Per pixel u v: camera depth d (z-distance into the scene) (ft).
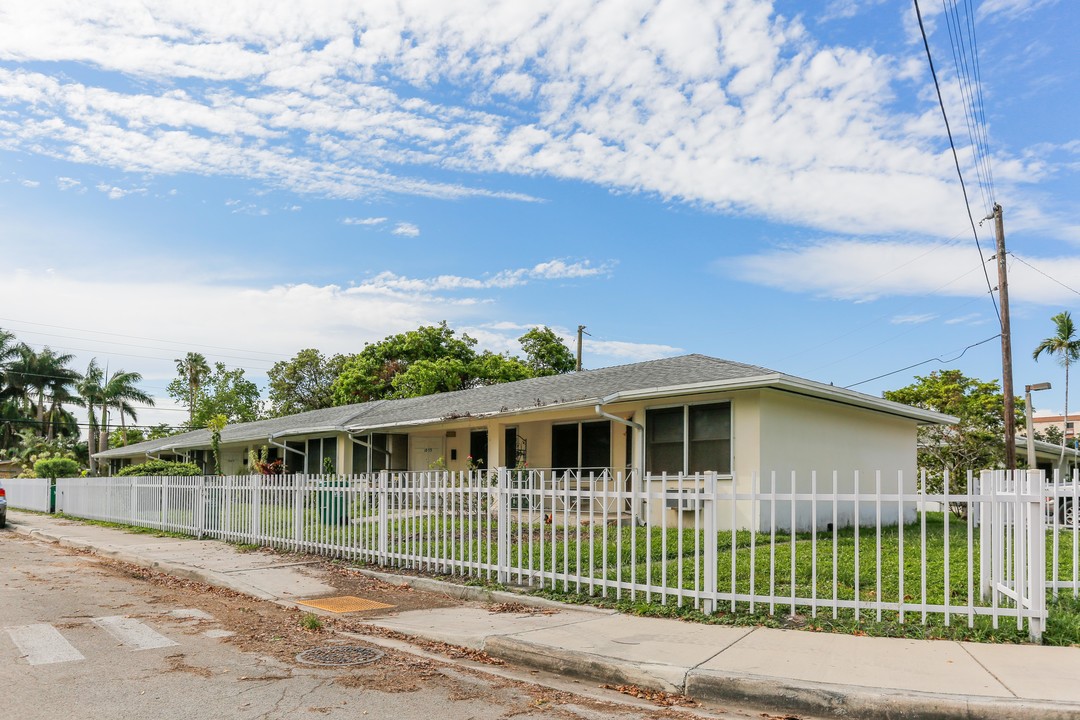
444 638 24.53
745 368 53.78
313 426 90.48
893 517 64.03
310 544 43.01
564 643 22.65
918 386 111.75
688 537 45.34
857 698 17.84
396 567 36.70
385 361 145.69
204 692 18.60
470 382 138.10
